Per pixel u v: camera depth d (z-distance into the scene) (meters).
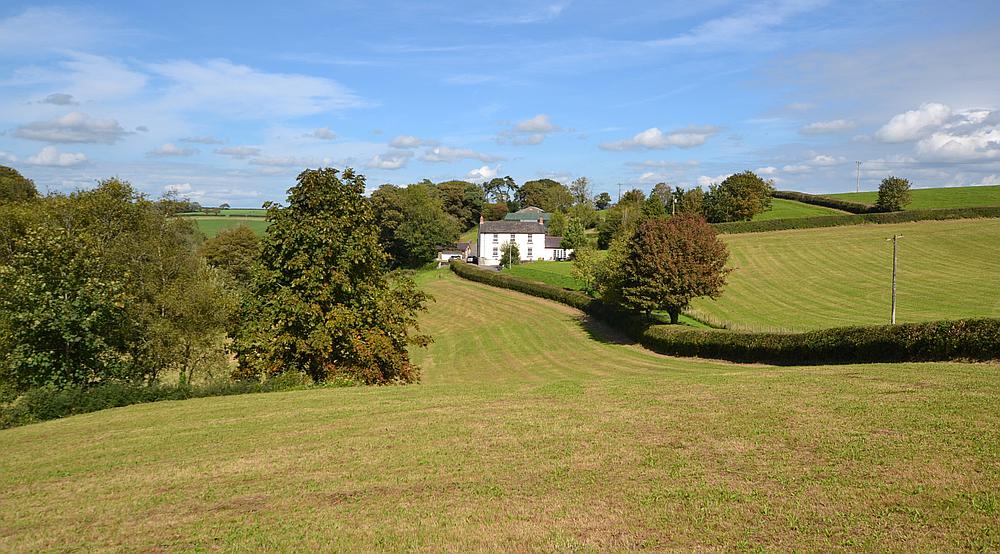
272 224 23.30
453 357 43.56
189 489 9.66
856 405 11.95
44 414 17.48
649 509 7.79
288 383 20.25
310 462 10.70
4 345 20.78
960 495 7.48
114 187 28.70
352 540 7.38
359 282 23.08
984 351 18.16
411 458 10.58
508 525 7.57
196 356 27.00
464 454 10.64
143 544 7.61
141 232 28.89
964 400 11.64
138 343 25.52
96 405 18.14
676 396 14.31
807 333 26.09
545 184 187.38
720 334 32.03
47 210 28.58
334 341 22.48
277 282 22.45
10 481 10.73
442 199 146.75
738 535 6.93
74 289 21.44
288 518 8.19
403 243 105.12
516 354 42.56
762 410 12.20
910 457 8.84
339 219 22.97
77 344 21.42
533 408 13.99
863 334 22.86
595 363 36.59
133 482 10.20
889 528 6.83
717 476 8.77
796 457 9.31
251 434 13.07
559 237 115.38
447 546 7.08
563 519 7.66
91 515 8.75
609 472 9.27
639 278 40.72
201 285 27.19
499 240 110.50
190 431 13.74
